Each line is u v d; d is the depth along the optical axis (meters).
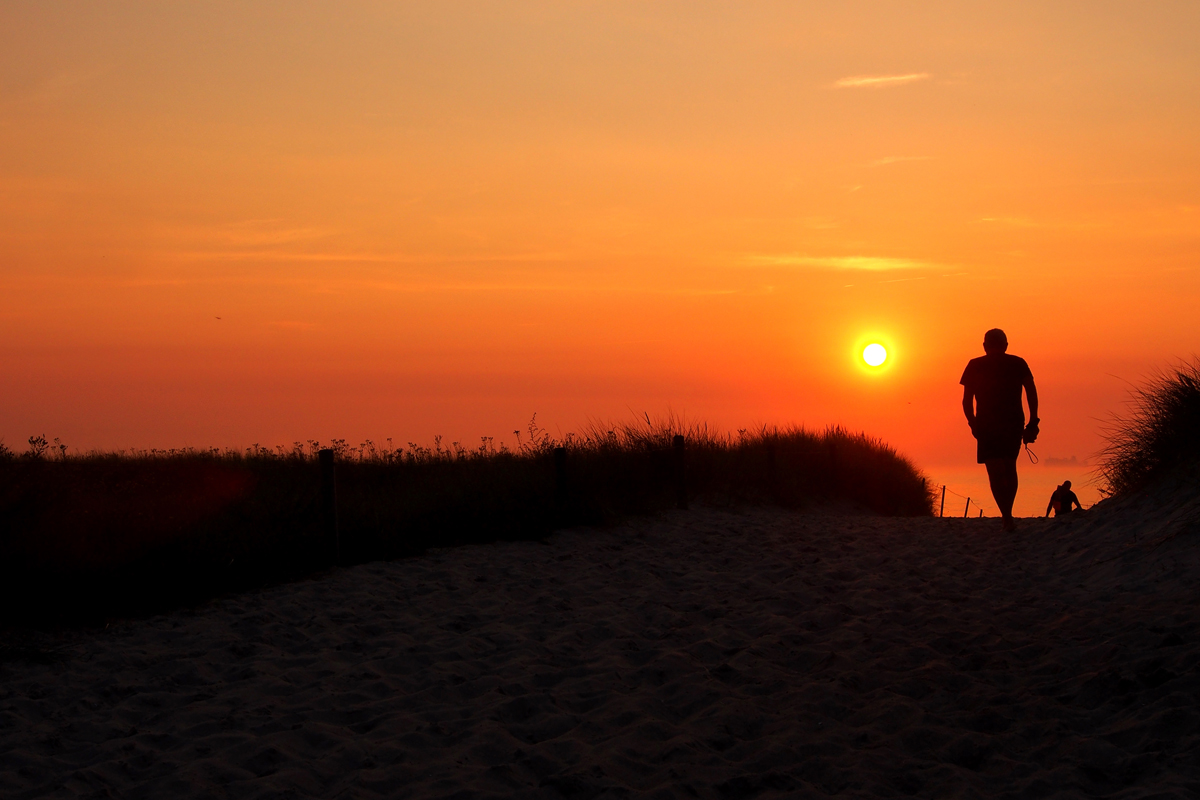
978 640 5.45
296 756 3.95
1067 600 6.34
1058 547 8.02
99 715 4.52
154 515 8.47
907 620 6.07
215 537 7.92
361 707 4.60
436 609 6.81
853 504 17.02
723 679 5.04
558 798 3.46
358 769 3.80
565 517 10.61
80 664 5.37
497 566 8.35
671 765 3.74
